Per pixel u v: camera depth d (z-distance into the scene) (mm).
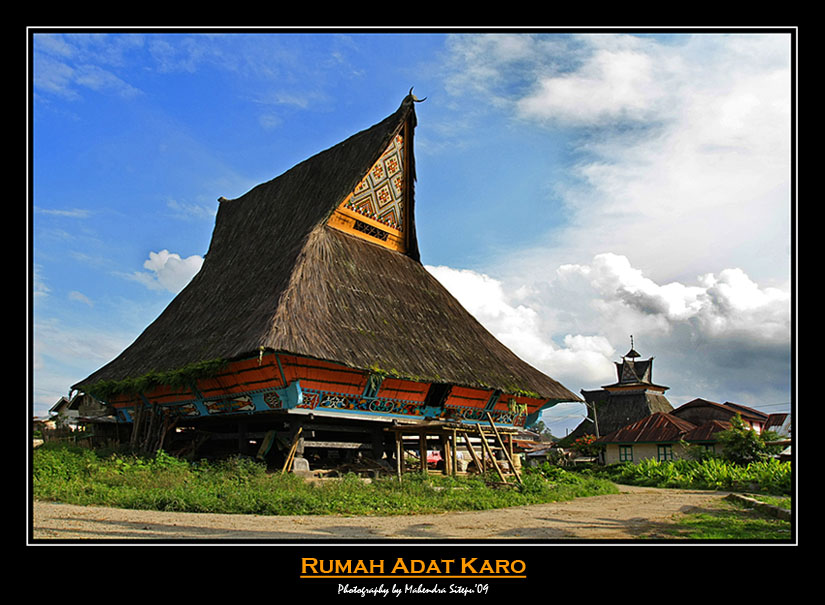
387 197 26922
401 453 21219
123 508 11680
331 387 18750
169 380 20047
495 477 21797
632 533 10266
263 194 30500
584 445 53562
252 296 21688
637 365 67250
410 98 26781
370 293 22875
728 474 30203
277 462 20641
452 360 23250
